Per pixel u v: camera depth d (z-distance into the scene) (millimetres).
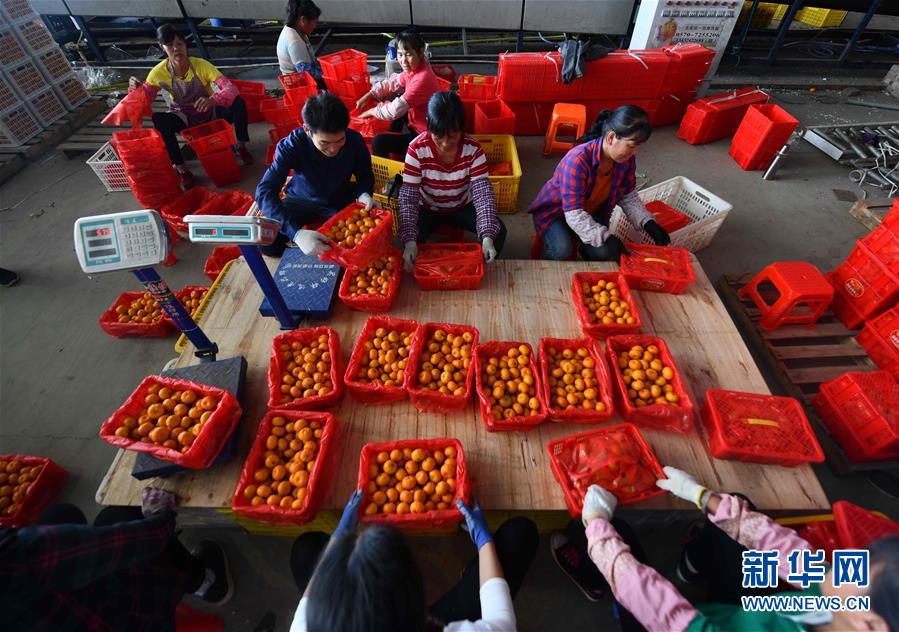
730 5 4906
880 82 6223
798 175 4695
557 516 2121
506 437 1986
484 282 2686
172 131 4426
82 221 1634
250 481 1791
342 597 910
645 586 1332
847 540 1637
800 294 2859
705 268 3709
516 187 4035
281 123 4797
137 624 1509
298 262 2660
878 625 986
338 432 1995
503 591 1430
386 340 2211
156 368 3182
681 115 5535
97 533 1327
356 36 7484
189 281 3740
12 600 1111
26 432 2859
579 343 2207
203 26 7359
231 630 2141
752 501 1761
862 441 2449
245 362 2152
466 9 5742
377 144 4051
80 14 6207
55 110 5480
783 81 6293
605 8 5527
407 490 1767
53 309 3586
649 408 1935
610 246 2967
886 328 2836
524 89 5055
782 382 2920
